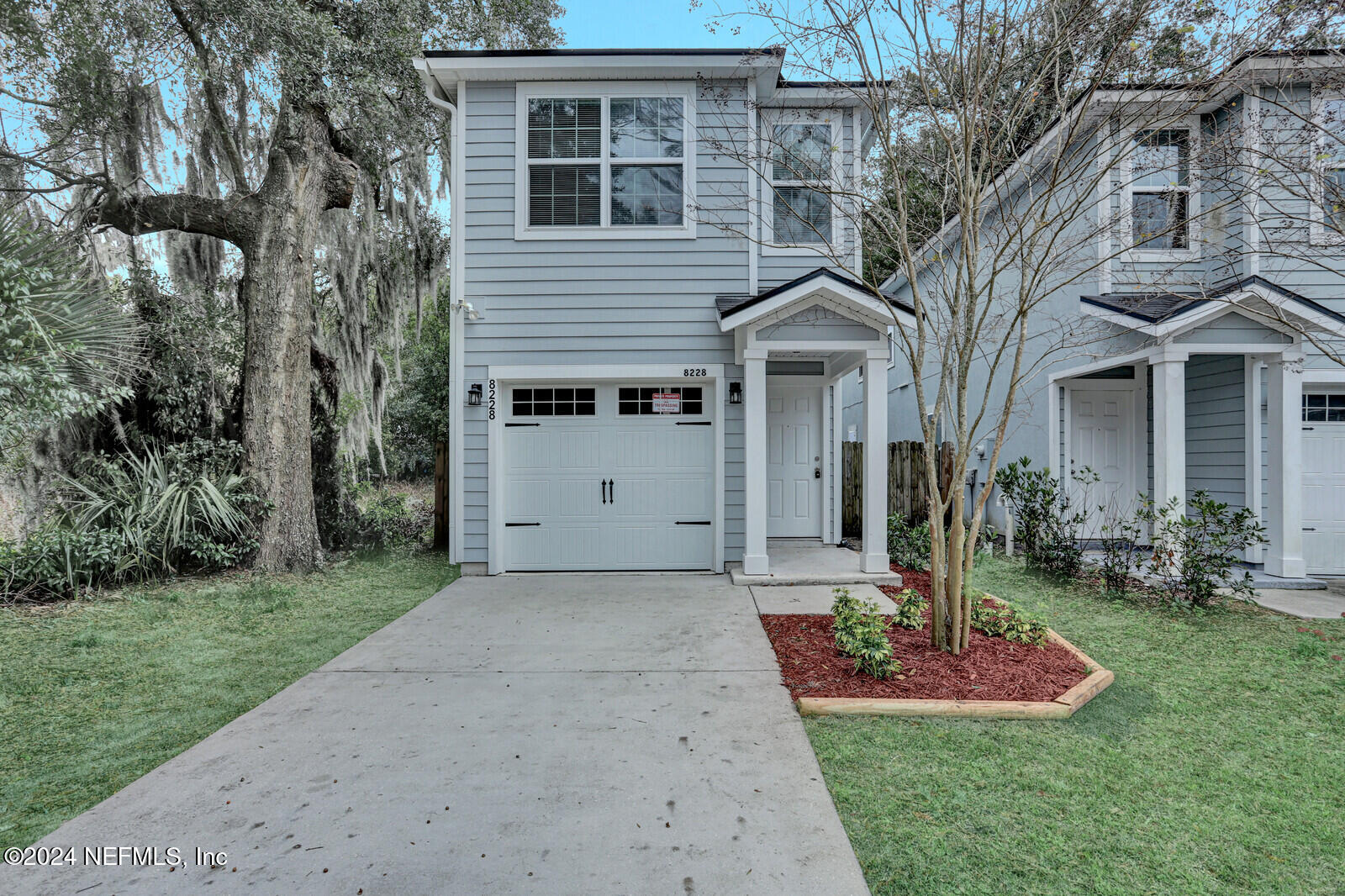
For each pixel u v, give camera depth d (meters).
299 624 5.89
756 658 4.82
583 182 7.94
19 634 5.43
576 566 8.07
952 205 6.16
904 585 7.18
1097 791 2.99
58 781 3.13
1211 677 4.41
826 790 2.99
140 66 8.30
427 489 18.11
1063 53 4.86
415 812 2.82
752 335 7.41
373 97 8.45
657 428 8.08
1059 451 9.17
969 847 2.58
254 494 8.07
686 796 2.94
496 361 7.94
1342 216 5.90
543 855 2.52
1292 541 7.21
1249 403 7.71
